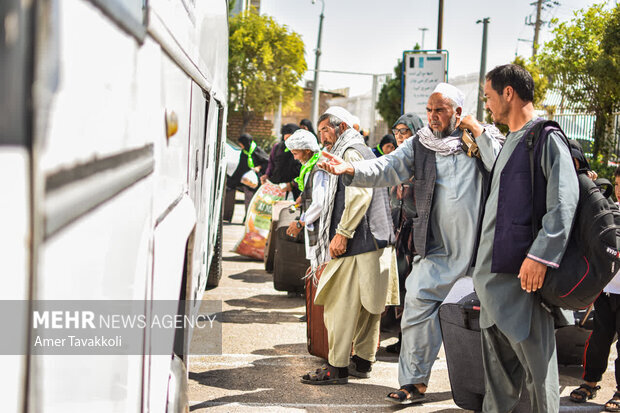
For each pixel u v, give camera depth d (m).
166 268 1.86
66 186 0.84
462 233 3.70
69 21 0.84
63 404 0.97
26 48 0.71
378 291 4.10
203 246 3.62
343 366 4.26
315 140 4.82
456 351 3.58
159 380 1.85
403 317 3.96
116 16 1.11
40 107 0.73
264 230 8.77
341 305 4.18
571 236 2.85
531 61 17.11
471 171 3.69
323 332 4.48
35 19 0.71
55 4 0.77
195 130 2.85
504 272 2.88
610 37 13.91
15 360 0.77
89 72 0.94
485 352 3.19
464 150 3.71
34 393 0.81
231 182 12.38
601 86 13.84
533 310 2.93
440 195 3.74
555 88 15.13
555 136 2.85
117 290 1.22
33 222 0.74
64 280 0.88
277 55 27.09
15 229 0.73
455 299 3.63
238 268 8.27
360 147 4.21
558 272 2.77
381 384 4.39
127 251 1.28
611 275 2.78
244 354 4.91
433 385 4.44
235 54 26.42
